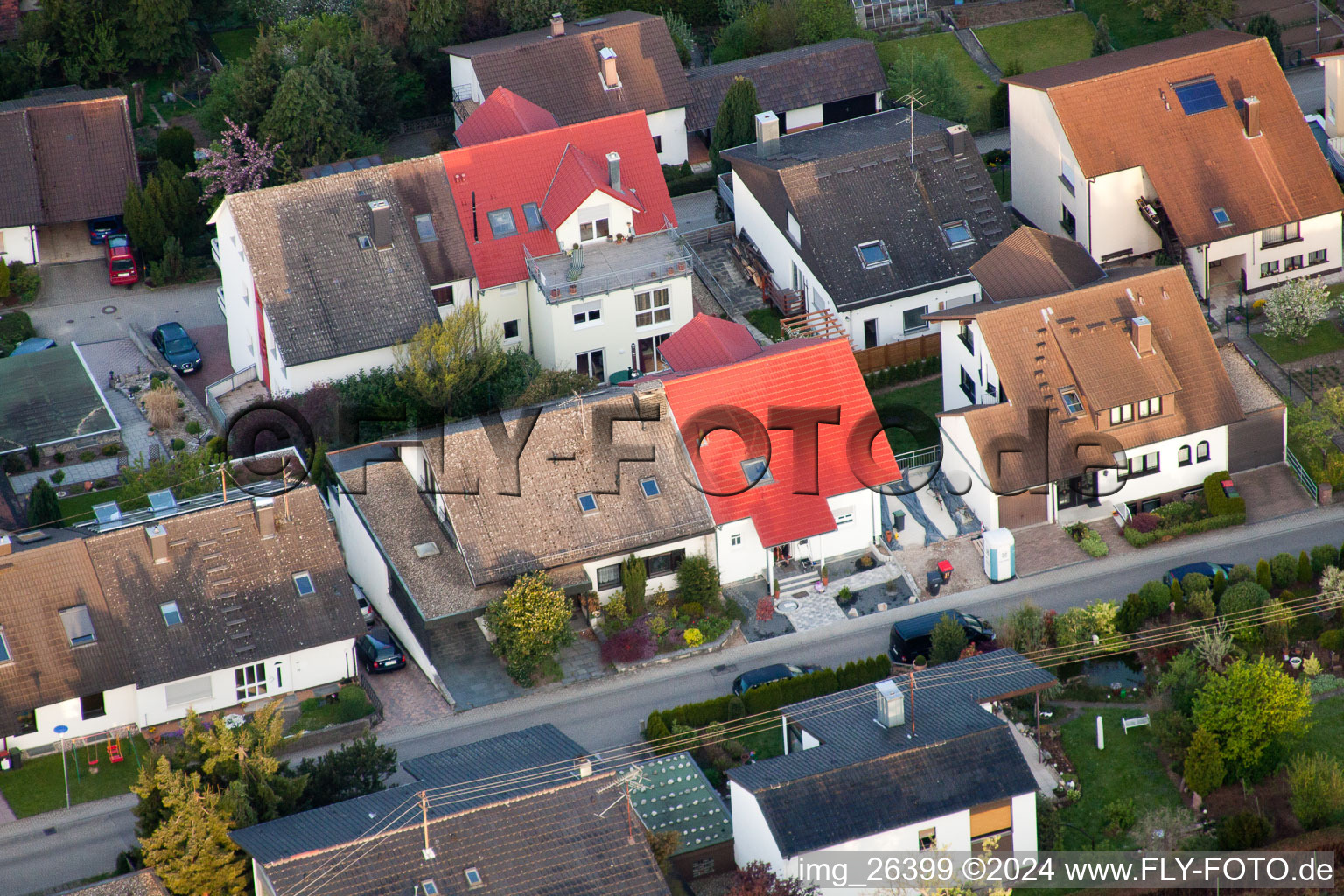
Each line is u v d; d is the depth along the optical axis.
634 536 76.94
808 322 92.31
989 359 81.69
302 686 73.38
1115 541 80.25
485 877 58.12
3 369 93.12
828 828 60.41
